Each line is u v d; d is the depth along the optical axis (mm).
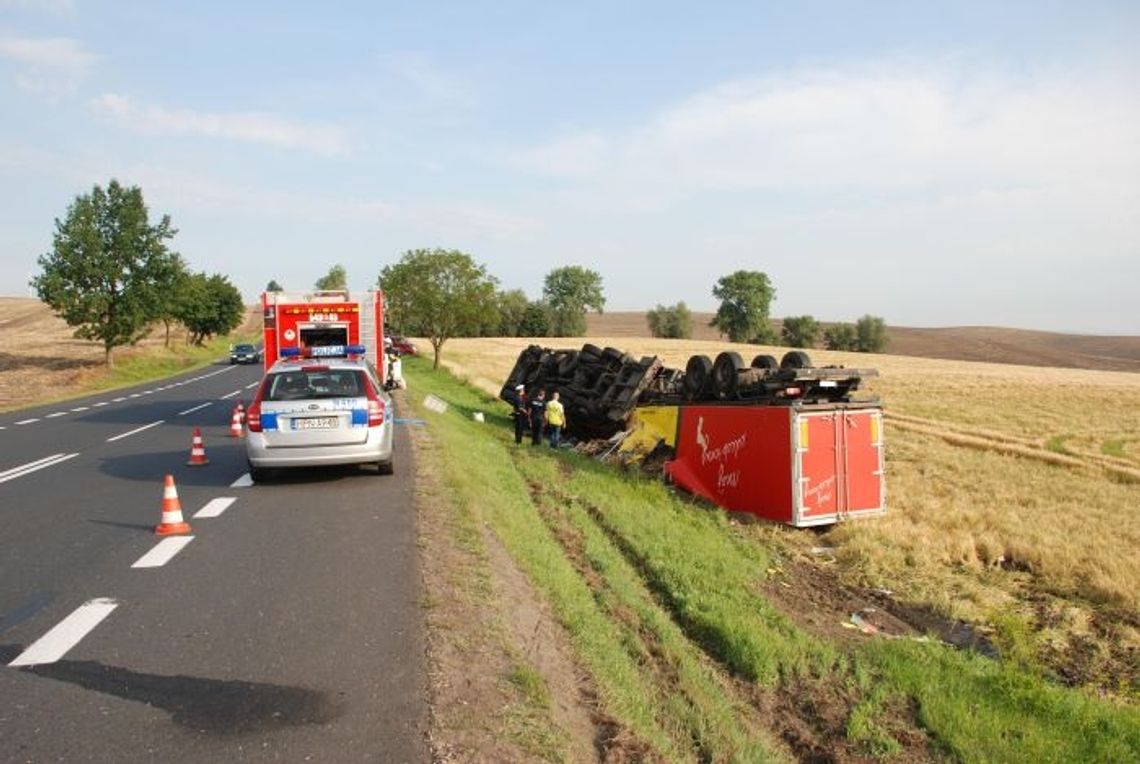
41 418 22766
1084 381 49156
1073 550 11500
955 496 15680
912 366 67188
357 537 7953
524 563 7754
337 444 10789
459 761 3777
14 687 4543
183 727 4059
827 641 7848
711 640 7598
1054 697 6766
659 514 12844
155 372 52438
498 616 5824
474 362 54562
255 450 10648
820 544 12570
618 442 19766
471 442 17312
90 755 3779
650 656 6680
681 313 120938
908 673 7070
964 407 35844
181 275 48312
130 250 45656
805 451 13414
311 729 4047
